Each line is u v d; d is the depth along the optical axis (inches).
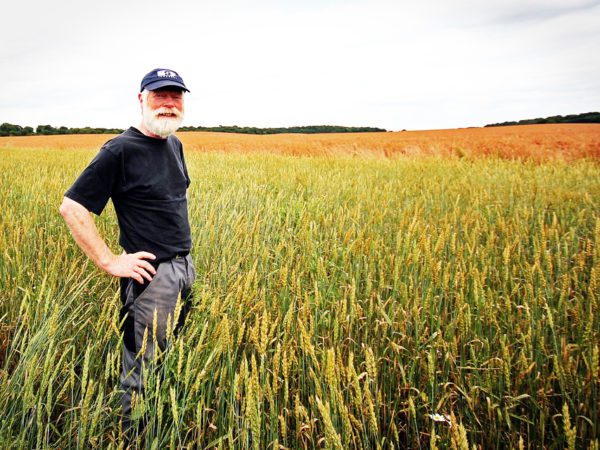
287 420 68.5
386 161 487.5
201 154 643.5
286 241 138.1
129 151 75.3
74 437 64.9
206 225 135.0
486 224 149.4
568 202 191.2
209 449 66.7
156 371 72.0
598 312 74.6
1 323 92.0
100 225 158.1
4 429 56.3
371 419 52.2
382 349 85.2
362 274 109.0
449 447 63.9
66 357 76.1
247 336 81.1
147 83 75.0
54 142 1402.6
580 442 67.0
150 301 77.3
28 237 128.1
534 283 99.5
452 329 77.4
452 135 993.5
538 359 73.9
